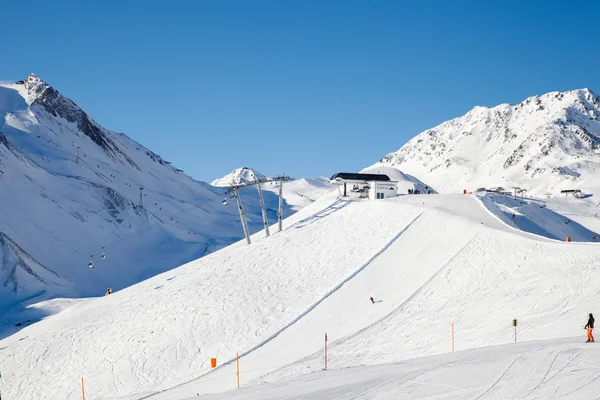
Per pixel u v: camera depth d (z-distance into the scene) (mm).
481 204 85750
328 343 51406
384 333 50094
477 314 47438
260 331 57531
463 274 59406
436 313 51438
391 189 95625
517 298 48188
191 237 198875
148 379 52062
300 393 29906
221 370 50469
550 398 21672
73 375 55219
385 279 63906
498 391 23078
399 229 77375
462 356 31484
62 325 69000
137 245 178125
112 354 57906
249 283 68812
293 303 62469
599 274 48094
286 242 81188
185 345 56906
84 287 135125
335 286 64312
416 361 34656
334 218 87688
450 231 72125
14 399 52875
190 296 67625
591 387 22125
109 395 50438
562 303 43906
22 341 66250
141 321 64062
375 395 25266
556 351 26812
